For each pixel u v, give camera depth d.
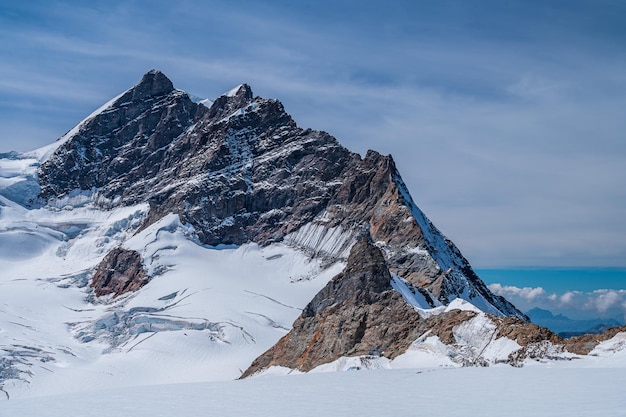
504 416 108.94
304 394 138.38
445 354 177.62
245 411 124.25
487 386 132.38
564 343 161.62
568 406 111.88
